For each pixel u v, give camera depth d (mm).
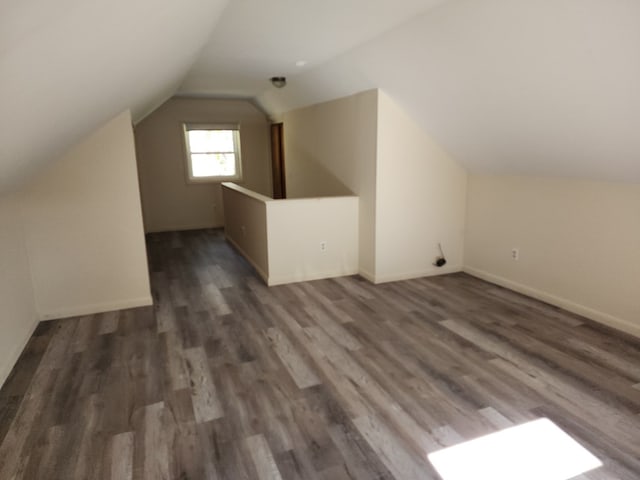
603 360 2771
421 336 3162
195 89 6039
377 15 2834
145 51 2010
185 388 2512
